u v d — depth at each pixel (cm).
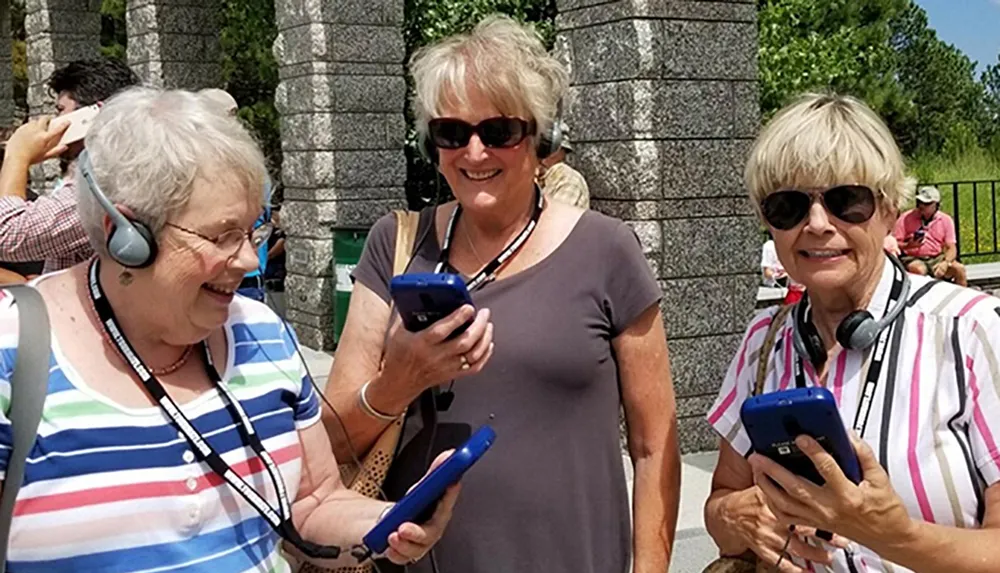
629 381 253
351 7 991
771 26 1888
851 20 2122
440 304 222
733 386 247
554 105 251
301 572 246
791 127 218
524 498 240
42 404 177
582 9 642
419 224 268
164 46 1309
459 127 243
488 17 267
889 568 216
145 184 179
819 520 191
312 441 222
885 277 221
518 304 245
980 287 1122
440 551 245
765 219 224
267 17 1970
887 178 214
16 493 174
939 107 3541
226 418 198
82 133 386
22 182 384
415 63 255
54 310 189
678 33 616
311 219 1011
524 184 250
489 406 242
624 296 248
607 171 634
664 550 252
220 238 185
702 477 586
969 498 205
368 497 247
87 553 177
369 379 257
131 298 187
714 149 632
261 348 211
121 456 182
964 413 207
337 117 998
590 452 245
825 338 227
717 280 639
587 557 243
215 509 192
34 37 1577
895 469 208
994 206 1288
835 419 182
